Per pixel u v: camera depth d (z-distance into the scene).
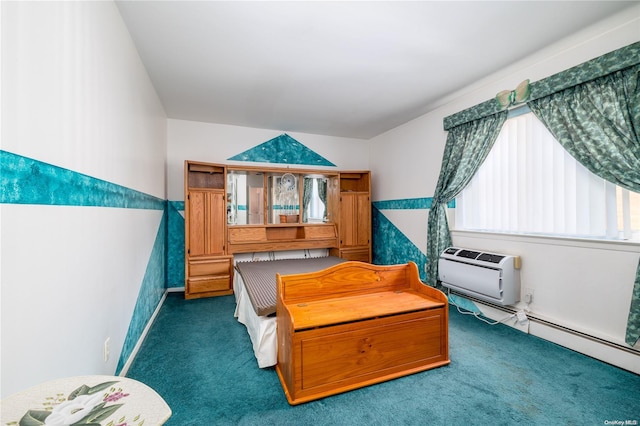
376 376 1.86
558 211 2.47
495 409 1.61
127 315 2.03
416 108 3.80
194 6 1.88
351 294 2.27
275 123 4.46
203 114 4.03
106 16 1.66
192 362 2.14
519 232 2.79
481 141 3.09
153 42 2.29
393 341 1.92
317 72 2.82
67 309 1.17
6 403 0.64
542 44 2.31
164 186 3.90
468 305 3.25
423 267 4.02
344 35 2.22
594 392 1.75
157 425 0.60
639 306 1.89
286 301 2.08
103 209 1.57
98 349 1.48
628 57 1.94
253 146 4.68
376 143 5.22
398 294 2.30
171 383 1.86
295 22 2.05
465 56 2.51
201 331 2.72
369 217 4.93
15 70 0.87
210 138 4.41
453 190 3.38
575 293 2.29
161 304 3.53
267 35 2.21
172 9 1.91
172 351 2.31
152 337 2.58
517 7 1.88
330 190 5.09
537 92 2.52
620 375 1.93
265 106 3.73
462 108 3.39
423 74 2.86
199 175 4.33
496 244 2.94
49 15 1.07
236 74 2.86
